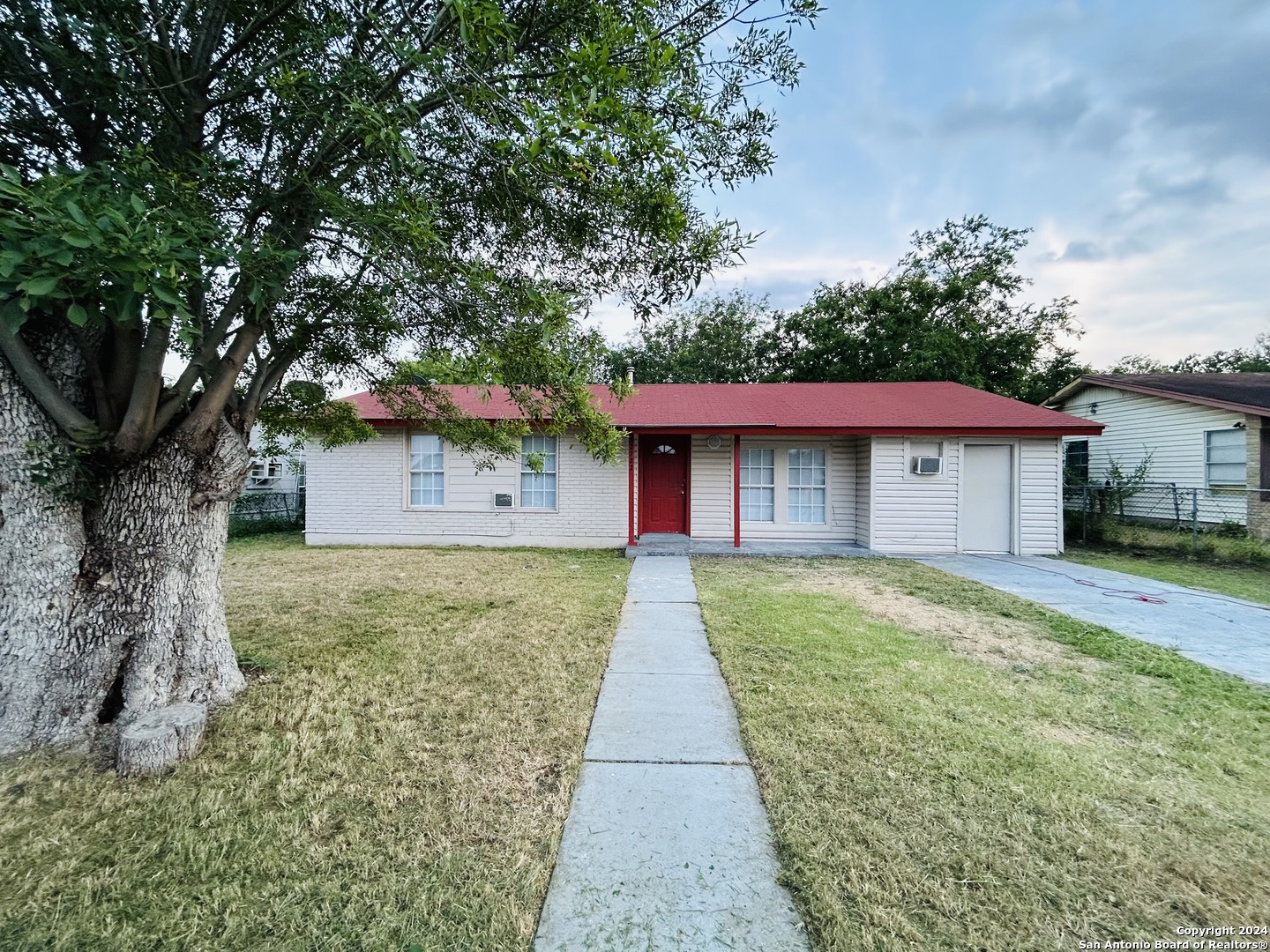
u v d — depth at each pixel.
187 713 2.89
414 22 2.69
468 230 3.77
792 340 23.64
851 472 10.98
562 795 2.48
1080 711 3.37
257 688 3.68
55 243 1.81
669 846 2.15
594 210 3.32
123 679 3.07
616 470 10.66
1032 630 5.09
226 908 1.84
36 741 2.79
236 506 14.01
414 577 7.65
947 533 9.96
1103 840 2.19
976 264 21.56
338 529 11.04
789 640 4.77
